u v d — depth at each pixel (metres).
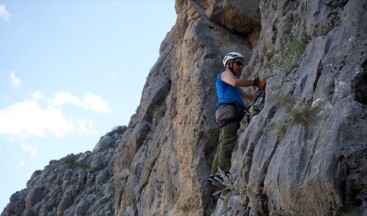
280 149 4.75
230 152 6.53
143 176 14.24
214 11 10.88
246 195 5.57
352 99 4.32
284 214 4.62
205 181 9.46
